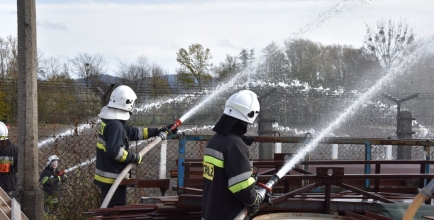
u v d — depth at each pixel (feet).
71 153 28.55
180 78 69.92
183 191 17.54
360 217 14.53
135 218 16.11
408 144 19.39
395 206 15.55
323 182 15.44
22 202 20.30
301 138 19.97
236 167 11.53
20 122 20.56
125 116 18.25
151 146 18.54
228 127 11.94
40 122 45.62
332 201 15.79
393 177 15.84
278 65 50.52
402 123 33.94
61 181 24.73
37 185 20.86
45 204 23.68
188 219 16.12
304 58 56.75
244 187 11.43
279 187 19.60
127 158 17.65
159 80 73.77
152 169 31.68
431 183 9.16
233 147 11.71
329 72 59.72
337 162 18.80
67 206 23.58
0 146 24.03
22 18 20.35
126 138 18.39
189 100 44.16
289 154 19.89
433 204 17.37
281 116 44.14
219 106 43.24
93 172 24.67
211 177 12.01
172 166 31.55
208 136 18.40
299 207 15.74
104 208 16.94
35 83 20.77
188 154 36.01
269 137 19.70
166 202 16.74
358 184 20.65
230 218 11.86
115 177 18.12
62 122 46.14
